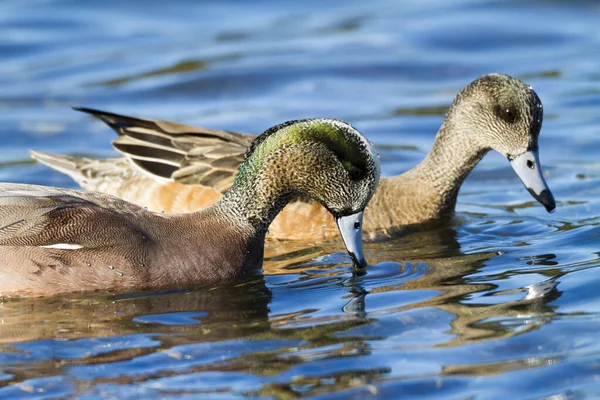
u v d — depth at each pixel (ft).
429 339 32.09
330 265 41.06
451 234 45.73
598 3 82.28
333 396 28.50
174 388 29.22
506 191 52.75
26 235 36.52
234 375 29.94
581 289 35.99
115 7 81.82
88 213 37.27
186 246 38.04
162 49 74.02
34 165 55.77
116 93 66.80
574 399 28.14
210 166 47.65
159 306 35.91
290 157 38.29
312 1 84.94
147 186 48.34
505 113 46.29
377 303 35.65
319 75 70.28
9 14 79.36
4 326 33.94
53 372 30.40
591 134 59.21
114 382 29.71
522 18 80.02
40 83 68.03
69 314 35.06
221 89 68.13
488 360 30.53
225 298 36.73
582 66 70.59
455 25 78.84
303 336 32.68
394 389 28.84
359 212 38.83
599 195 49.93
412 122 62.54
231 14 82.23
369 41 76.13
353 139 37.96
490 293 36.22
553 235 44.09
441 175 47.80
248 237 39.27
